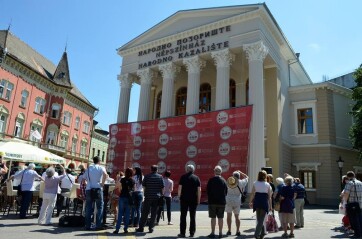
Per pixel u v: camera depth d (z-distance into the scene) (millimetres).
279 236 8352
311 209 18766
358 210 8469
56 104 38438
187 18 24750
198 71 22891
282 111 23609
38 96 35656
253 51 20406
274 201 9359
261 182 7629
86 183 8680
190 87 22578
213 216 7773
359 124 21703
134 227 9258
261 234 7672
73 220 8727
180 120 22188
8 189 10539
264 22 21766
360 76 23219
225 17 22609
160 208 9984
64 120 40000
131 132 24656
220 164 19406
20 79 32656
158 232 8352
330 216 14344
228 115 19938
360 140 21609
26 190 10203
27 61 34469
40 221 9031
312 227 10469
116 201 9836
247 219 12273
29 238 6613
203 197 19531
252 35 20891
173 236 7719
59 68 39625
